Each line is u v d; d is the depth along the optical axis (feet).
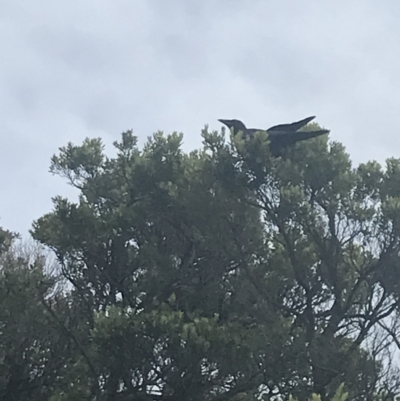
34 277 50.83
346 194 50.06
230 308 50.78
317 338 46.06
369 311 48.49
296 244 50.72
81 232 53.11
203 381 41.98
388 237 47.93
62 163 62.13
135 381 43.55
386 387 46.24
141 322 41.68
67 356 50.98
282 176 48.75
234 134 49.96
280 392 44.24
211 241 50.83
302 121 50.57
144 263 52.90
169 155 56.08
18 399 49.96
